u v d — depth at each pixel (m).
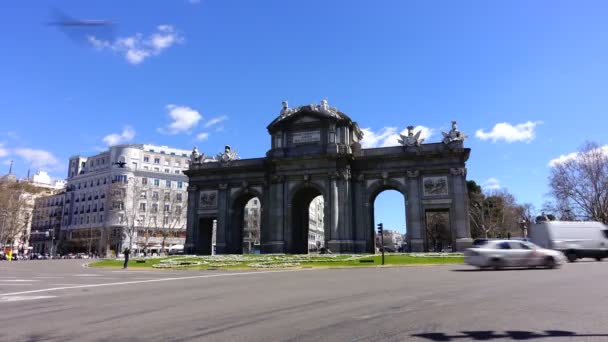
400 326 10.62
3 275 31.02
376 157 65.31
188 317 12.31
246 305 14.46
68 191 134.75
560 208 79.81
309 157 64.62
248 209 136.88
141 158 130.50
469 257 29.98
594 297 14.66
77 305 14.95
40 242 138.88
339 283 21.81
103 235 111.56
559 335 9.44
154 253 112.25
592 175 74.69
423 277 24.31
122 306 14.56
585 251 40.12
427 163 63.50
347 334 9.91
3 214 101.44
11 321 12.08
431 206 61.94
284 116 69.44
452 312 12.31
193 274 30.94
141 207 122.56
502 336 9.42
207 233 77.06
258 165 71.62
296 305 14.30
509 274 24.80
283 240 64.75
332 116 65.62
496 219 98.12
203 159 77.12
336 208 63.44
